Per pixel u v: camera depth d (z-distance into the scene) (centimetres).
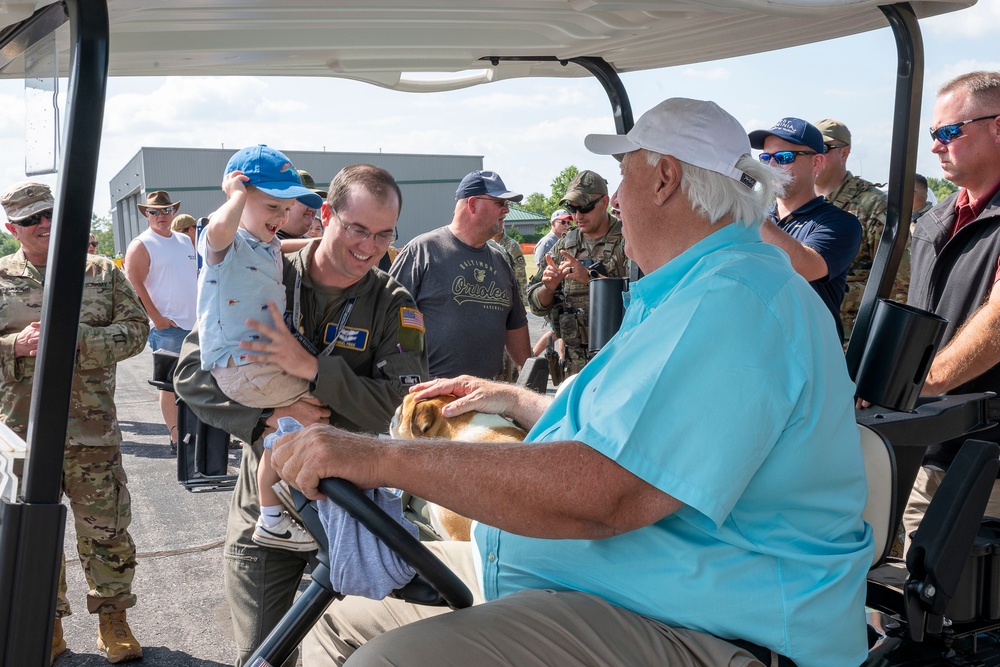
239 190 224
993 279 264
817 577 154
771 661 154
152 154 3894
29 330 334
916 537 179
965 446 181
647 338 151
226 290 227
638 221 175
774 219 363
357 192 229
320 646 191
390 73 249
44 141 146
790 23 196
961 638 194
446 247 407
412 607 192
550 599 159
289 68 229
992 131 264
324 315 243
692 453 143
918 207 628
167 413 654
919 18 200
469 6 178
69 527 498
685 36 213
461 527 235
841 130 411
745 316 148
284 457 158
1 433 186
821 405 153
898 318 194
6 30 157
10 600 133
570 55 243
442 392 241
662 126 169
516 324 443
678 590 154
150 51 195
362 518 148
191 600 399
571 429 168
